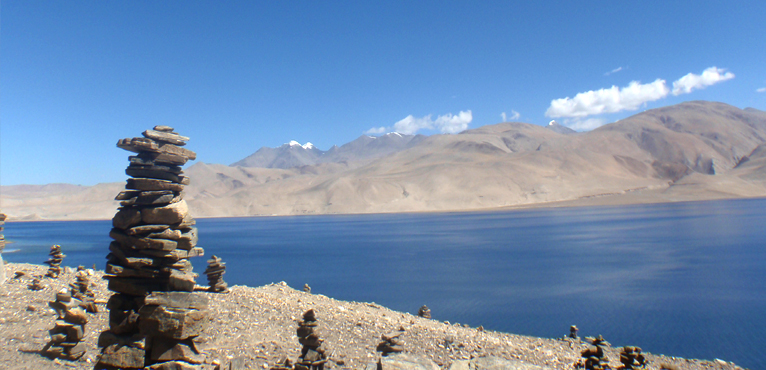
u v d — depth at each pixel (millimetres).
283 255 100062
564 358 21641
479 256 87375
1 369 13297
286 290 31000
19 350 14984
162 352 9109
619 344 32000
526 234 131125
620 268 66438
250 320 20922
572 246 97562
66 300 15641
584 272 64062
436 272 68312
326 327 21484
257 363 15617
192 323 9133
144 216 9828
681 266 66375
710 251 81062
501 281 58906
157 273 9766
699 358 29000
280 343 18109
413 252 98375
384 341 18156
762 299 44906
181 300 9234
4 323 17969
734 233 108625
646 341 32656
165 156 10133
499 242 112812
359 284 59062
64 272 29469
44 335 16828
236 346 17391
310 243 129250
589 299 46844
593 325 37219
